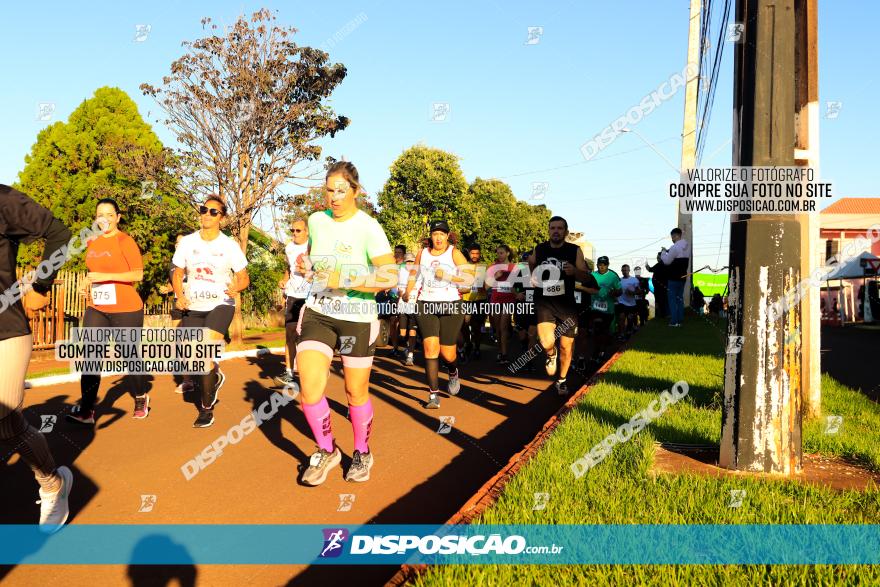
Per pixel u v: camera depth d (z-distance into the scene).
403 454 5.30
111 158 16.98
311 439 5.82
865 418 5.41
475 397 8.17
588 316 11.25
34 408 7.18
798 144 5.38
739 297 3.98
